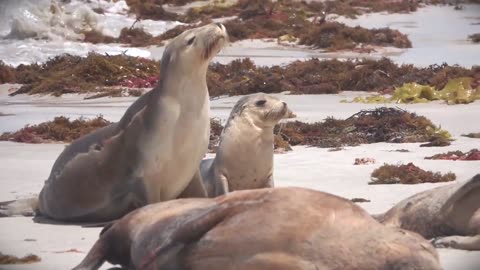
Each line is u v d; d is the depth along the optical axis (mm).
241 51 75688
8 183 25844
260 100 21734
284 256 12430
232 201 13117
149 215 14484
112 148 20922
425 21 97562
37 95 54812
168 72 20406
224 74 58375
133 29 83875
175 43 20422
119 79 56438
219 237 12797
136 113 20844
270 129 21828
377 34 78438
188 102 20391
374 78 52969
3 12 84500
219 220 12930
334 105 46062
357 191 23609
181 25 89125
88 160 21094
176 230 13109
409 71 54938
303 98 49812
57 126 36938
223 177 21828
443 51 73312
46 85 55344
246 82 52688
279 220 12602
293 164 28844
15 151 32906
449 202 16812
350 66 57469
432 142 32906
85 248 17734
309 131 35625
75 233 19547
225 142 21828
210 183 22281
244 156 21656
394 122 35281
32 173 27547
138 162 20594
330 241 12359
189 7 109375
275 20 87875
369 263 12141
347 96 50750
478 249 16359
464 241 16391
